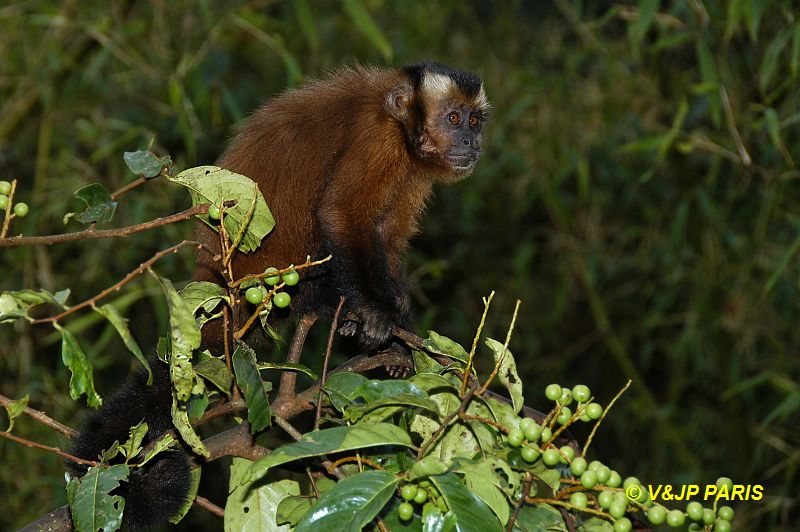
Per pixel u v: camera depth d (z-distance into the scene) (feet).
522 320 55.26
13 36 46.24
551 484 17.90
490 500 16.70
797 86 43.70
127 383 25.70
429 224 53.67
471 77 32.58
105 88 47.50
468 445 19.52
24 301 16.67
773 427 47.42
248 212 19.08
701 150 48.65
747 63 45.73
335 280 28.07
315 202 29.45
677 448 48.32
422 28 54.54
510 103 52.39
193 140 41.42
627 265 55.83
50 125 44.50
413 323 29.89
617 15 46.42
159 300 41.50
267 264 29.01
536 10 57.11
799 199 45.29
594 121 51.29
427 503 16.80
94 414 24.97
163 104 45.16
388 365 27.27
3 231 17.58
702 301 47.16
